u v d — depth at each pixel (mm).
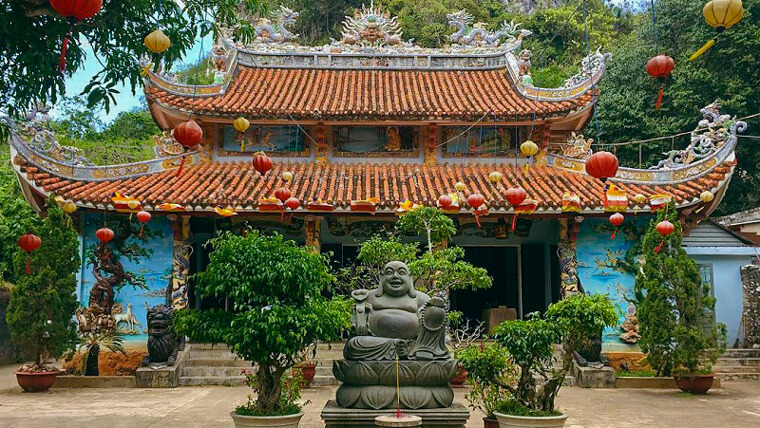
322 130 21672
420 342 10898
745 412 14055
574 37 53250
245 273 9758
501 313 21094
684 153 20516
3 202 28172
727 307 22156
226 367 18641
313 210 18562
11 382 19484
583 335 10234
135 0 9789
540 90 21984
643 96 34844
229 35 23969
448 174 21188
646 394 16719
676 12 34906
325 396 16094
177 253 19438
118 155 38438
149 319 18094
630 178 20328
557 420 9773
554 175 21141
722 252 22188
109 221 19672
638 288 17750
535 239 22000
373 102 22109
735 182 33688
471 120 20922
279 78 24344
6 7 9070
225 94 22234
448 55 25266
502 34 25266
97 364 18688
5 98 10258
